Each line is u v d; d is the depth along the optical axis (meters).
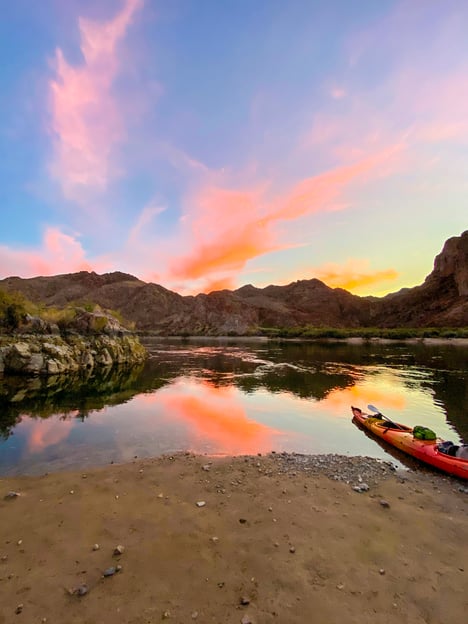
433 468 12.28
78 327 47.09
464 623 5.27
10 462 12.48
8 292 44.22
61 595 5.74
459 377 35.34
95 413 20.06
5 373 32.94
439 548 7.23
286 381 33.31
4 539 7.41
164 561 6.66
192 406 22.31
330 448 14.61
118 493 9.74
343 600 5.68
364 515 8.57
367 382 32.47
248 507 8.90
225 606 5.55
